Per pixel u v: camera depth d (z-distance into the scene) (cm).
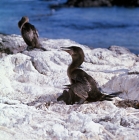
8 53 1658
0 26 3684
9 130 708
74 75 994
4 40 1691
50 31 3556
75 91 959
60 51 1459
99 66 1367
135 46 2806
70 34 3397
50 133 724
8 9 5019
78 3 5388
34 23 4019
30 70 1307
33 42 1569
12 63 1355
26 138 688
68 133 716
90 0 5409
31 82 1223
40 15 4603
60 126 744
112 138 709
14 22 3944
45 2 5853
